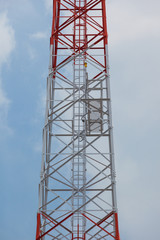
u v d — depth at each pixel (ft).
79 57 83.97
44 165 73.20
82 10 91.15
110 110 75.56
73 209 68.23
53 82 87.35
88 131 82.17
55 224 69.05
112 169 70.74
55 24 90.63
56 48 89.81
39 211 67.36
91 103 79.71
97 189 75.15
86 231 71.00
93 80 80.07
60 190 77.82
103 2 89.40
